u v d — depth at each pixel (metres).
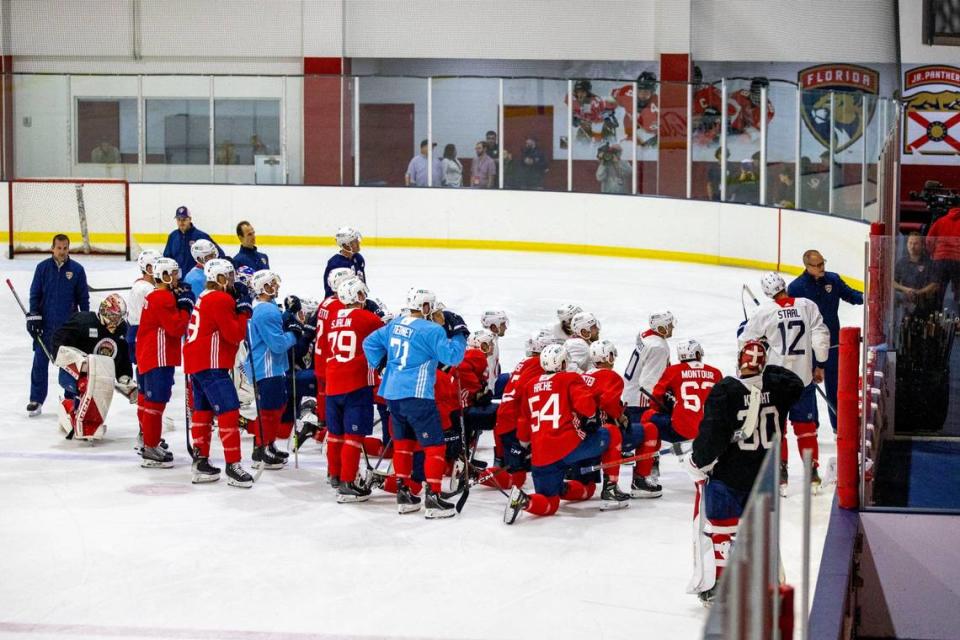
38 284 26.73
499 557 17.89
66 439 24.67
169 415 27.09
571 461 19.33
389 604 16.08
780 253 46.34
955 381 19.94
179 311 22.02
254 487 21.52
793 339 20.89
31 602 16.14
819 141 44.94
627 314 38.56
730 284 44.22
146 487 21.50
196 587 16.70
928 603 17.16
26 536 18.86
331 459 20.83
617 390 19.30
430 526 19.36
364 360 20.19
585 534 18.95
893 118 43.16
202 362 21.05
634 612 15.79
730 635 7.82
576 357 20.98
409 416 19.42
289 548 18.31
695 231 49.62
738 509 15.09
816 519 19.44
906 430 20.31
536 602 16.14
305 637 14.98
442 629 15.23
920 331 19.83
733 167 48.69
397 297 40.97
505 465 20.44
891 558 17.27
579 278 45.59
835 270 43.03
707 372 20.28
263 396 21.95
